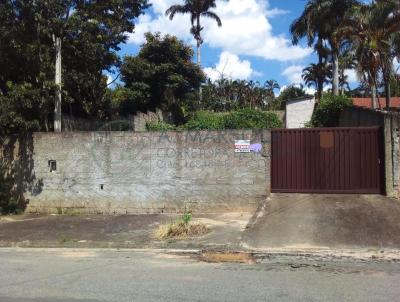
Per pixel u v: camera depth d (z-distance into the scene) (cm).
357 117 1870
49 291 679
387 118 1275
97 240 1073
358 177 1305
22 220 1354
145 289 681
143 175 1405
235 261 882
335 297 632
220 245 984
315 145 1329
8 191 1491
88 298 639
